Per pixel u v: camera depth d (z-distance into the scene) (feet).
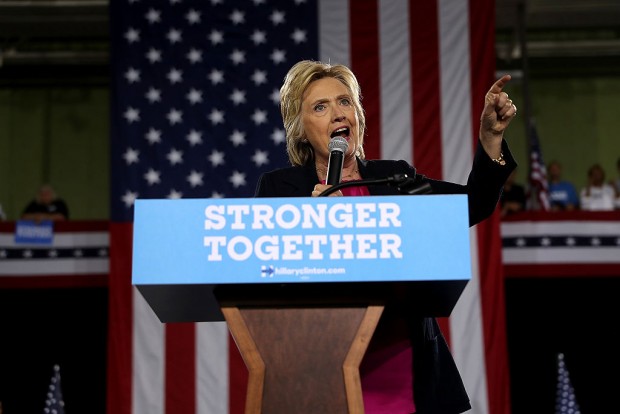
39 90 159.33
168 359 87.66
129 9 95.86
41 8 132.26
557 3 132.77
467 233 21.40
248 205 21.62
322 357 21.88
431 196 21.62
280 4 96.17
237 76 94.73
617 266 93.25
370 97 92.79
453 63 93.56
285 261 21.35
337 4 95.66
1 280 94.84
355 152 30.27
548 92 158.92
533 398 99.66
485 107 26.45
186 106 93.91
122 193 91.71
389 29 94.73
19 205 155.43
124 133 92.99
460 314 87.35
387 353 27.17
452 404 27.09
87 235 95.50
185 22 95.76
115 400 86.69
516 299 98.73
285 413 21.59
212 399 86.84
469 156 91.30
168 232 21.57
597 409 98.07
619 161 134.41
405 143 91.61
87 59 157.07
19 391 99.40
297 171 29.91
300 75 31.17
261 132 93.45
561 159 157.17
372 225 21.47
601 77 159.12
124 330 88.38
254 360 21.81
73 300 98.84
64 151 157.38
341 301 22.08
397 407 26.73
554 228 94.07
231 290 22.18
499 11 131.23
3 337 99.25
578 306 97.96
